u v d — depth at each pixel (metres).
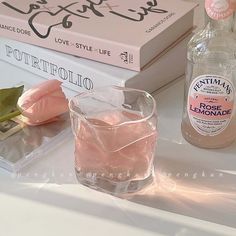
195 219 0.40
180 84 0.54
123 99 0.45
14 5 0.55
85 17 0.53
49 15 0.53
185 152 0.46
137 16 0.53
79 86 0.52
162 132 0.48
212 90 0.44
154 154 0.44
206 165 0.45
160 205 0.41
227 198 0.42
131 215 0.40
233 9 0.41
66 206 0.41
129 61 0.49
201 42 0.46
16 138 0.46
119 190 0.42
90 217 0.40
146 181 0.42
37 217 0.40
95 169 0.42
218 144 0.46
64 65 0.52
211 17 0.42
